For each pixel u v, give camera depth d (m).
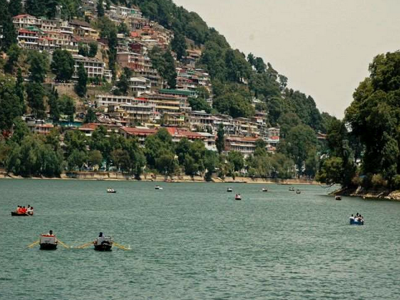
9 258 192.62
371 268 189.50
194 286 164.88
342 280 174.12
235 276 176.12
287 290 163.25
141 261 192.38
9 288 159.88
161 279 171.00
